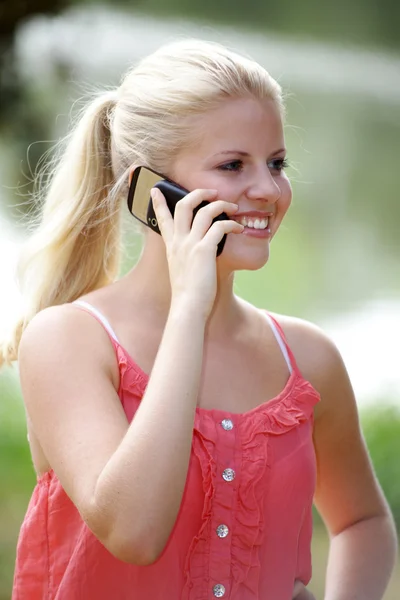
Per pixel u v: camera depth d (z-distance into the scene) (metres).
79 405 7.28
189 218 7.59
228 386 7.93
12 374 24.31
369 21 64.25
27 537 7.76
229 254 7.70
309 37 63.41
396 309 36.69
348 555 8.58
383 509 8.88
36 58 28.91
